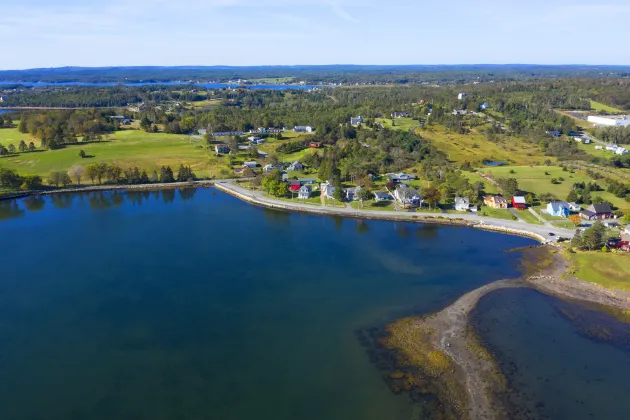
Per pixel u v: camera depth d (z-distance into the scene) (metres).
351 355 64.50
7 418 53.09
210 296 81.50
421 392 57.16
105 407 54.78
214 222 124.12
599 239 96.56
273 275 90.19
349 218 127.19
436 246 105.12
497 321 72.81
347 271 92.06
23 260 97.44
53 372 60.81
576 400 55.88
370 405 55.06
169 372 60.97
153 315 74.94
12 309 76.75
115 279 88.31
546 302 78.69
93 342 67.50
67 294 82.12
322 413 53.81
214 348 66.12
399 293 82.56
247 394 56.84
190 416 53.38
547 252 99.06
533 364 62.34
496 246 104.25
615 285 82.12
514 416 53.34
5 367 61.75
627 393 57.06
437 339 67.88
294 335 69.31
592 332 69.88
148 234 114.25
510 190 131.25
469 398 56.03
